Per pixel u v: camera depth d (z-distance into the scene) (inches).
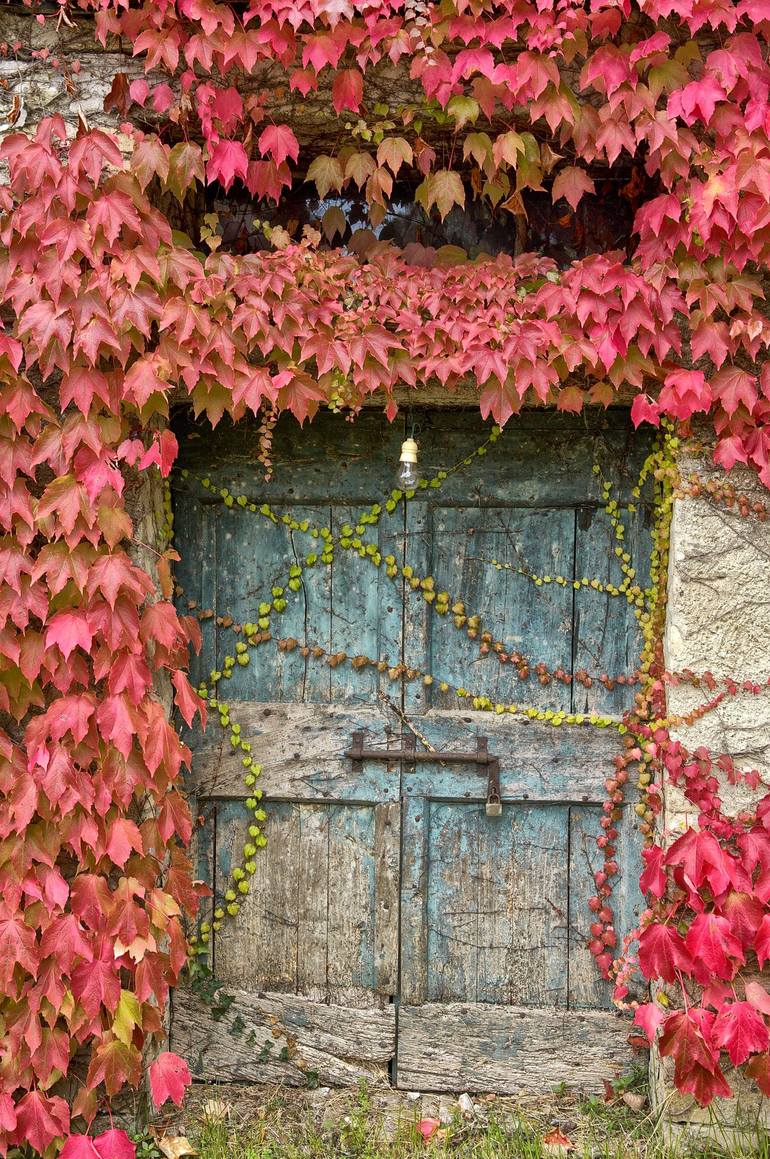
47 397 108.0
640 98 101.0
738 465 107.3
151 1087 107.5
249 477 121.1
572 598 119.7
